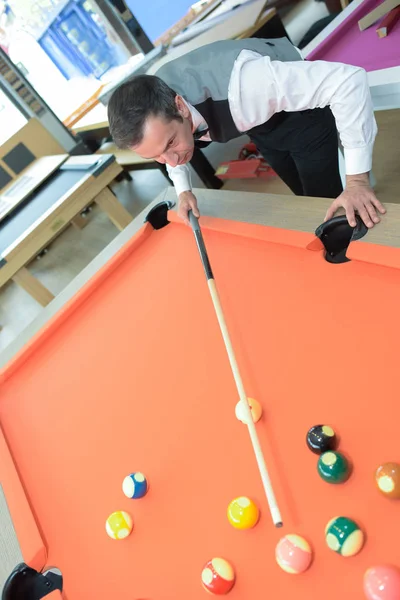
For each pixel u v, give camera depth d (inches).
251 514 25.9
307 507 25.3
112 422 36.7
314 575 22.9
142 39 130.8
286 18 117.7
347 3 108.3
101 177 100.0
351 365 28.9
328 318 32.0
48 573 30.6
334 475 24.6
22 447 39.7
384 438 25.3
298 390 29.8
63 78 144.2
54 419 40.2
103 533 30.7
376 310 30.4
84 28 133.6
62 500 34.1
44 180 119.6
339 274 34.2
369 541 22.6
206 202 49.1
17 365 47.2
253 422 29.0
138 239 50.8
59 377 43.8
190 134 37.8
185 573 26.3
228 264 41.5
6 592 30.0
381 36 67.2
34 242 96.8
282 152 62.4
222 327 35.0
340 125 38.4
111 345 42.9
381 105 62.4
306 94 38.5
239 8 114.0
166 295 43.6
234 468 29.0
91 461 35.2
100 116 131.9
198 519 28.0
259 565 24.6
